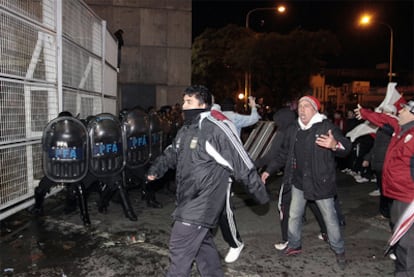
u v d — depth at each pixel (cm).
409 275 349
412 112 376
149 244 493
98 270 419
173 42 1359
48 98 620
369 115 459
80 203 561
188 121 342
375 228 585
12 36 521
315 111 427
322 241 522
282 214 483
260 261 456
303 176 429
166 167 365
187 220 318
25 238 505
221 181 325
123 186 589
